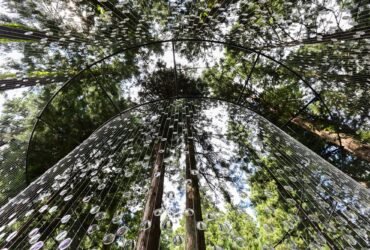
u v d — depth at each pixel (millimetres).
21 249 1297
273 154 2887
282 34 3678
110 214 2457
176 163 2971
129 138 2961
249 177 3393
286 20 3467
